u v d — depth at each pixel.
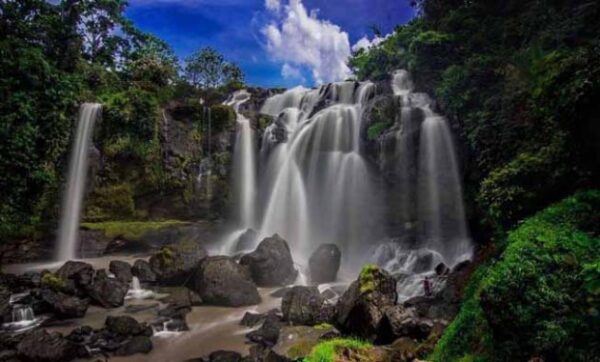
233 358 8.84
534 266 5.14
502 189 8.84
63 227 18.70
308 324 10.53
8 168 16.59
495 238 10.41
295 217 20.59
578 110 7.07
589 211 6.46
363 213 18.91
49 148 18.42
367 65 26.39
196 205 20.86
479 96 14.08
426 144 16.95
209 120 21.23
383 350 7.56
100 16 27.03
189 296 13.10
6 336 9.94
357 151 19.58
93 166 19.56
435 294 11.80
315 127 21.00
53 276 13.20
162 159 20.42
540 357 4.72
